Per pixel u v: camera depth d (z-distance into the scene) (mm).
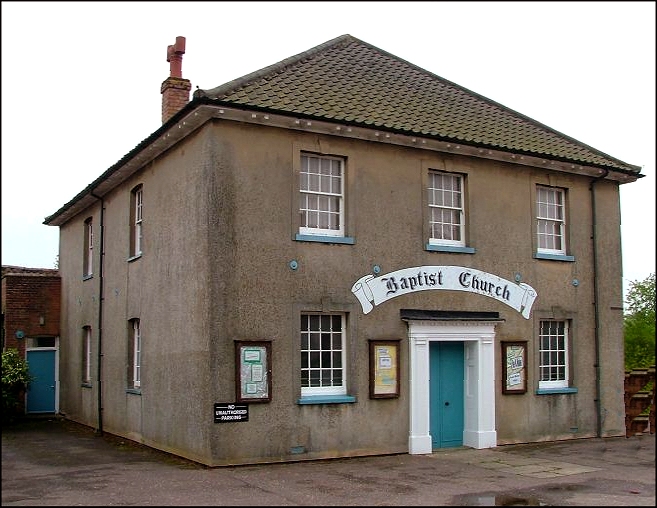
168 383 14695
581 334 17609
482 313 15977
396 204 15117
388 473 12617
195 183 13859
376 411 14445
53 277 23875
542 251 17359
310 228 14266
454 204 16172
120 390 17750
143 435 16031
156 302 15578
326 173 14578
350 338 14281
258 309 13391
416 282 15172
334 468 12984
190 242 13961
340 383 14305
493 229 16406
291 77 15477
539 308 16938
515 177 16922
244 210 13453
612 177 18219
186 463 13398
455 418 15781
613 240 18438
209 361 12914
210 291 13023
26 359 23344
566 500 10680
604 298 18078
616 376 18047
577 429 17234
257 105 13336
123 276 17891
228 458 12891
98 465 13375
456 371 15898
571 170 17578
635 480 12266
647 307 30828
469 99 18719
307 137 14211
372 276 14648
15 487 11344
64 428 20094
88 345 21250
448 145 15547
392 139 14914
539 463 13867
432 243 15609
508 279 16500
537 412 16625
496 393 16031
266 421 13258
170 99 17922
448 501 10523
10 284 23297
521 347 16469
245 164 13539
